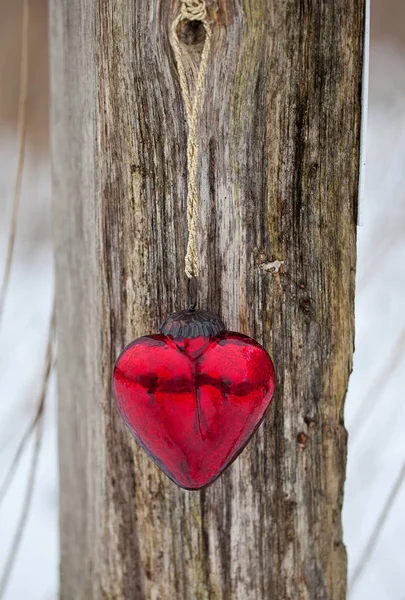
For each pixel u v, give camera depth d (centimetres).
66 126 76
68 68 74
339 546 76
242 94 68
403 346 103
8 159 195
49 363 81
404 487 112
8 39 173
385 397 121
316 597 76
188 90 67
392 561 100
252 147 68
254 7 66
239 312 70
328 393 73
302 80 68
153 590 75
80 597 82
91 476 77
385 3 204
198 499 73
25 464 118
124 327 72
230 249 69
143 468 74
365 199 151
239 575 74
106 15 68
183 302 70
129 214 70
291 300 71
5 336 138
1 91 175
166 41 67
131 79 68
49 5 78
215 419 65
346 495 108
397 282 146
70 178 76
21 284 157
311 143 69
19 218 172
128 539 75
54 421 117
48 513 111
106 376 74
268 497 73
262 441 73
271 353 71
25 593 97
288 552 75
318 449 74
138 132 69
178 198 69
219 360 65
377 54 197
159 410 65
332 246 71
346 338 73
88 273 74
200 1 65
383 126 173
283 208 69
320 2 67
